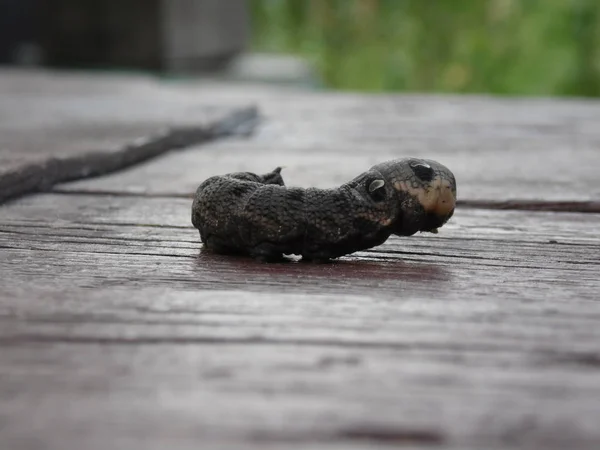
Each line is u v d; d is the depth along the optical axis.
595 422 0.17
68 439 0.17
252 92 0.84
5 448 0.16
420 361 0.19
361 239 0.25
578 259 0.26
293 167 0.40
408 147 0.48
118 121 0.52
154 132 0.45
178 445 0.16
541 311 0.21
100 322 0.20
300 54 1.24
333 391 0.18
